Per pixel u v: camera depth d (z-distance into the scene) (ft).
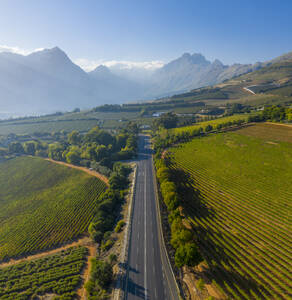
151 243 255.70
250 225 262.47
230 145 513.86
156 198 366.22
